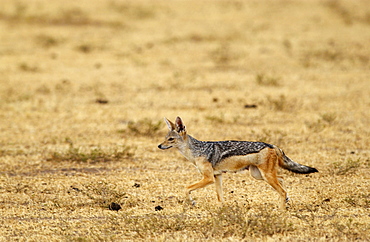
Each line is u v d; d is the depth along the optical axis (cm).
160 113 3597
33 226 1694
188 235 1562
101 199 1962
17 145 2855
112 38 7119
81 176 2316
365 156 2555
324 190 2028
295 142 2841
